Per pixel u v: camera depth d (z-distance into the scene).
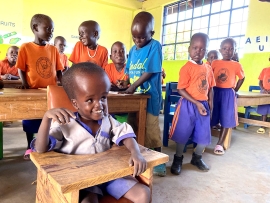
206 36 1.87
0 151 2.04
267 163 2.24
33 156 0.72
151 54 1.79
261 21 4.26
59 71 2.24
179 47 6.27
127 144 0.83
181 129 1.90
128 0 7.03
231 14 4.93
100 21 6.87
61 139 0.84
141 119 1.81
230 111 2.44
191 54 1.91
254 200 1.53
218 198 1.53
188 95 1.88
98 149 0.88
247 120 3.52
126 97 1.67
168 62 6.44
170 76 6.40
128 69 2.10
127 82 2.29
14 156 2.15
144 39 1.81
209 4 5.39
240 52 4.75
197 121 1.90
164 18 6.68
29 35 5.71
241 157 2.40
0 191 1.50
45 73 2.06
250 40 4.46
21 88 1.83
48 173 0.60
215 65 2.51
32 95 1.29
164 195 1.54
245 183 1.78
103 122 0.90
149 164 0.72
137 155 0.73
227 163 2.20
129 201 0.79
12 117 1.24
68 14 6.29
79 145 0.85
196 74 1.87
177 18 6.27
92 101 0.79
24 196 1.45
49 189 0.72
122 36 7.39
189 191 1.61
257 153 2.55
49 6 5.96
